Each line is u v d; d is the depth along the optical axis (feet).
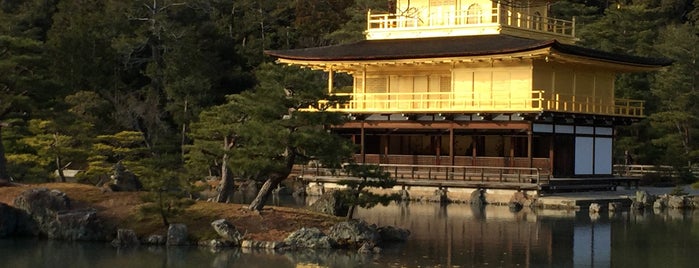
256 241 148.46
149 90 312.71
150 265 133.69
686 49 311.47
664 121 288.71
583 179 244.22
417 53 246.27
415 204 225.97
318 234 149.07
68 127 208.03
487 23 257.75
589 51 241.55
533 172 241.96
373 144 272.10
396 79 267.59
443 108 247.29
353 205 160.45
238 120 173.37
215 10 364.17
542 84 244.22
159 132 296.92
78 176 207.62
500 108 237.66
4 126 189.47
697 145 294.87
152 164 182.60
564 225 182.29
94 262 135.85
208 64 320.29
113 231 153.99
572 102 244.01
